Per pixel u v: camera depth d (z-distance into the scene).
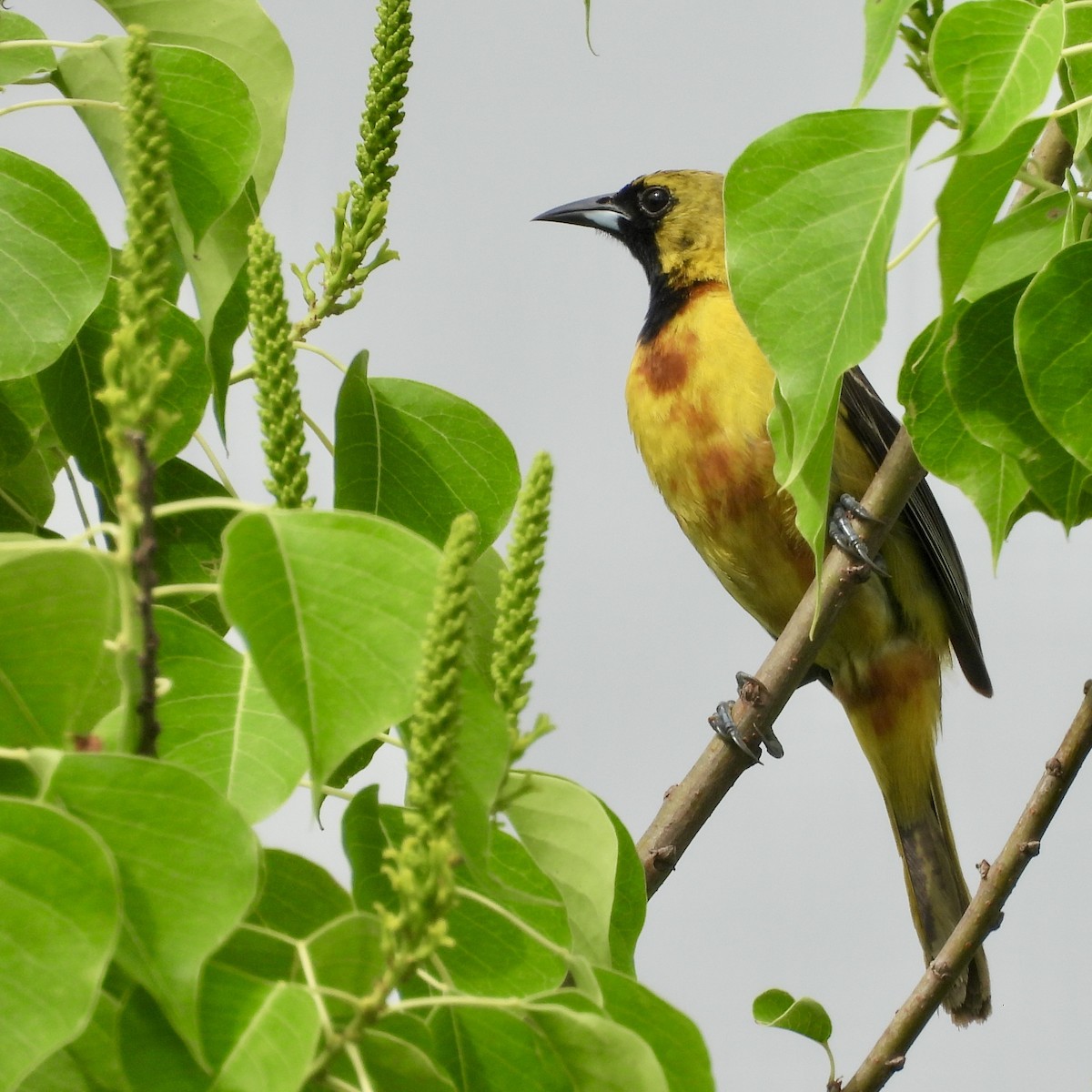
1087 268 4.29
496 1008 3.27
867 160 3.89
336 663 3.03
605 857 3.82
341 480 4.96
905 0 3.93
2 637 3.13
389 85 4.88
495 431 4.96
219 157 4.47
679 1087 3.30
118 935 2.58
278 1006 2.82
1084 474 4.93
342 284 4.91
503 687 3.38
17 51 4.66
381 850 3.70
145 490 2.88
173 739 3.49
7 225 4.17
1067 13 4.67
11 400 5.12
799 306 3.83
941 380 5.22
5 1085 2.47
